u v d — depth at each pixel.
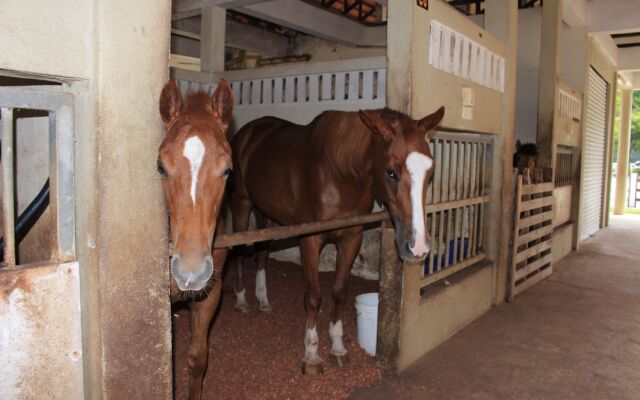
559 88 6.99
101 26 1.52
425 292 3.68
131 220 1.67
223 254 2.31
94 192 1.58
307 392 2.89
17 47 1.35
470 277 4.25
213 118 1.86
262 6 7.57
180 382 2.90
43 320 1.53
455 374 3.27
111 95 1.57
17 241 1.77
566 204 8.09
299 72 5.18
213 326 3.80
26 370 1.50
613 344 3.90
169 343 1.85
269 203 3.70
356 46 10.20
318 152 3.12
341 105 4.95
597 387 3.15
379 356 3.30
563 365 3.47
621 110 13.79
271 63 10.49
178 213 1.63
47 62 1.42
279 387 2.93
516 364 3.46
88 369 1.65
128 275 1.68
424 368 3.34
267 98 5.51
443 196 3.95
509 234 5.00
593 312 4.71
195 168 1.62
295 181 3.37
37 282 1.50
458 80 3.78
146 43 1.67
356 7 10.23
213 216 1.69
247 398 2.78
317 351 3.19
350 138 2.96
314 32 8.83
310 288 3.11
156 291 1.78
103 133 1.56
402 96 3.13
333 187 3.06
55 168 1.56
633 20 8.00
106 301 1.62
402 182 2.48
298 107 5.26
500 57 4.57
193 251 1.59
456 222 4.21
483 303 4.58
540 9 7.70
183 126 1.68
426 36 3.25
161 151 1.65
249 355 3.31
